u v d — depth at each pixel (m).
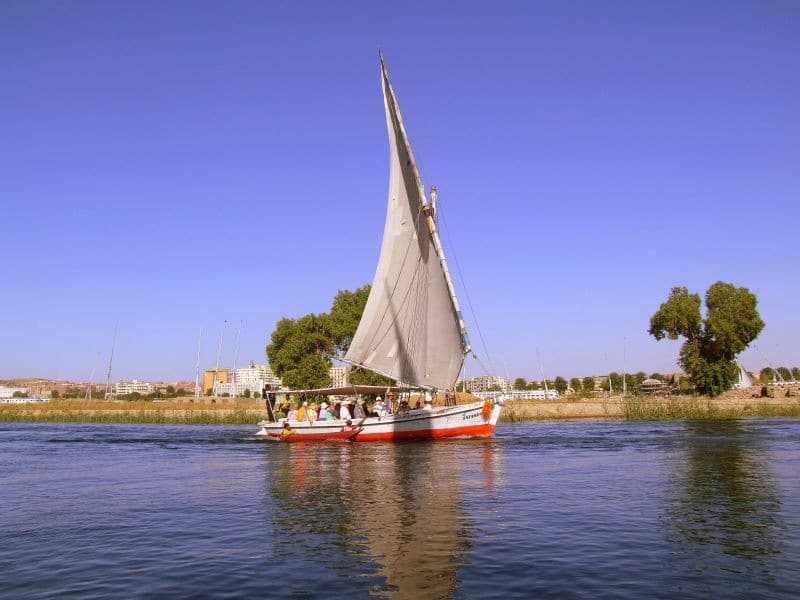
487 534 12.80
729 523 13.55
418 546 11.93
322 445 35.69
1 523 14.62
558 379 163.00
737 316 73.19
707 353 76.19
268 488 19.36
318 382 79.62
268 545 12.18
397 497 17.30
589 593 9.24
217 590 9.57
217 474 23.17
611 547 11.71
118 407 82.88
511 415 63.97
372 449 32.41
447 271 37.84
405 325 39.84
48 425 64.50
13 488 20.34
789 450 28.50
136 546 12.30
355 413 39.94
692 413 60.81
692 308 74.88
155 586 9.79
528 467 23.64
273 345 83.75
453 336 38.22
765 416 60.16
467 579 9.95
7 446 37.84
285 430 39.44
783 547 11.58
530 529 13.21
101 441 41.50
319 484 19.97
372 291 41.28
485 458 27.03
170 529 13.76
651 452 28.61
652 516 14.38
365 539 12.52
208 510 15.92
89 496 18.52
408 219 39.50
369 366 41.00
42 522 14.69
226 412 72.88
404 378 39.72
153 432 51.00
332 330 80.31
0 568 10.88
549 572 10.23
